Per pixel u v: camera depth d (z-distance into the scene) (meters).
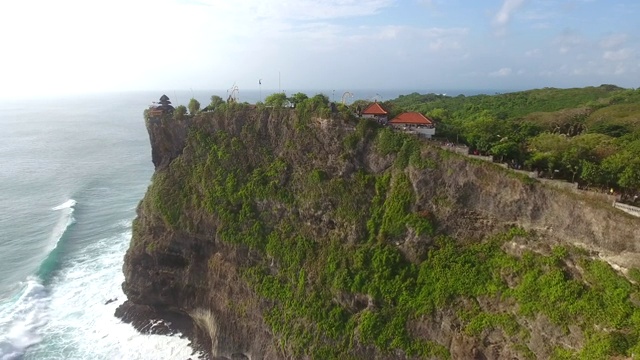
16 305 56.03
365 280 42.66
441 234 41.78
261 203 50.91
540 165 39.81
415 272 41.47
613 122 56.81
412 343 39.00
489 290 37.22
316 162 49.72
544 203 37.12
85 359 48.47
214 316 51.03
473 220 40.81
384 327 40.31
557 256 35.47
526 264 36.50
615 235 33.03
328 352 41.88
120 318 55.75
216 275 51.88
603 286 32.50
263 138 53.88
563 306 33.16
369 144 47.47
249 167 53.22
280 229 49.28
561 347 32.41
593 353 30.36
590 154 39.12
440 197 42.41
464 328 37.06
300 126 50.94
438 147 43.62
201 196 54.28
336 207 47.25
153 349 51.16
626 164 35.59
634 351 28.75
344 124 48.66
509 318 35.28
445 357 37.31
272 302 46.88
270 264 48.69
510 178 38.97
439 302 38.72
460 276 38.97
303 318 44.19
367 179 46.59
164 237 54.97
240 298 49.62
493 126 48.28
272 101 55.03
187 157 57.03
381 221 44.62
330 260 45.22
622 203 33.69
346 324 42.44
